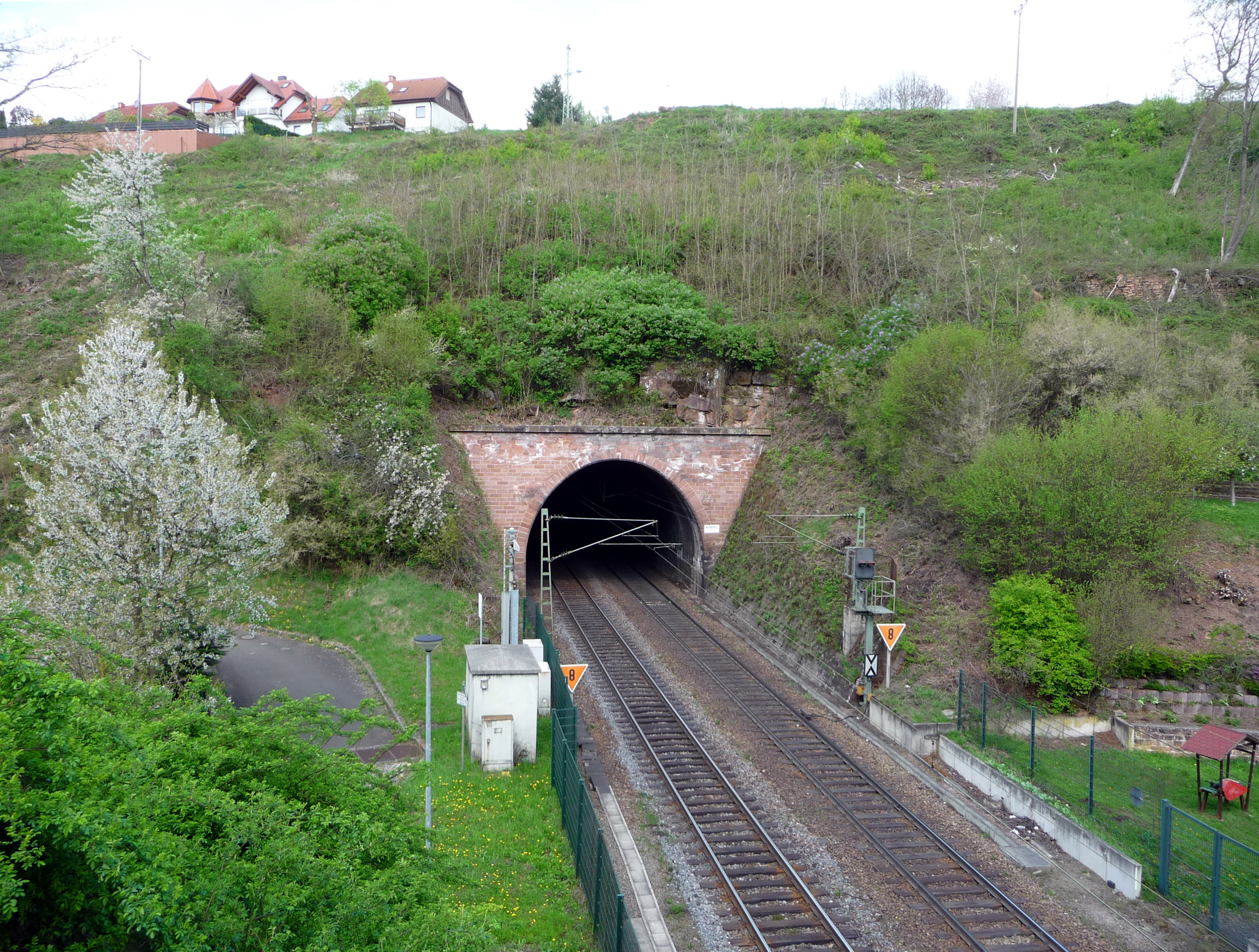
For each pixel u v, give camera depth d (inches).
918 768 670.5
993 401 845.2
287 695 409.1
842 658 825.5
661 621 1093.1
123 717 329.7
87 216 1378.0
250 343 1050.1
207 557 595.8
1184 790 594.2
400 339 1063.6
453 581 933.2
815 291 1304.1
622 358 1170.6
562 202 1480.1
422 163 1827.0
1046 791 596.4
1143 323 1159.6
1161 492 737.0
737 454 1175.0
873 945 449.7
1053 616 700.0
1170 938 460.4
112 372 592.7
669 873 518.9
